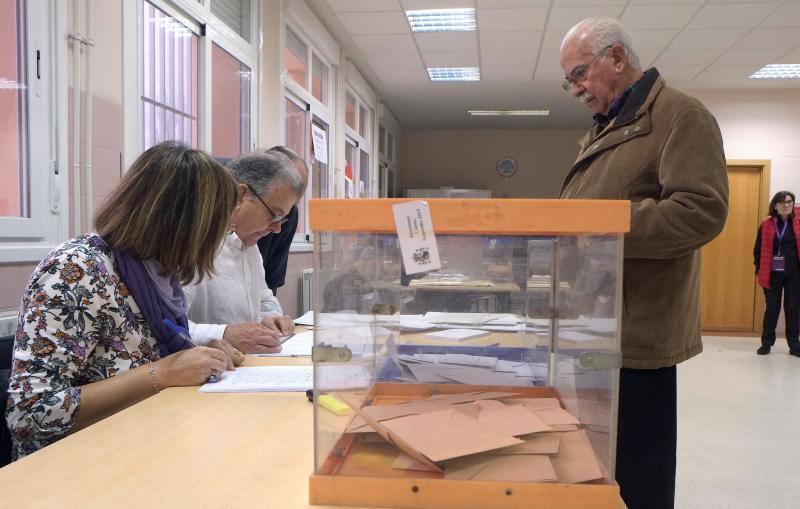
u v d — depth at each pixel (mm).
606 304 676
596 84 1479
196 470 723
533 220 651
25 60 1700
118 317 1121
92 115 1947
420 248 675
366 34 5055
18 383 985
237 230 1718
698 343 1369
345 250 699
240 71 3414
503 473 632
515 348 831
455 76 6355
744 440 2943
